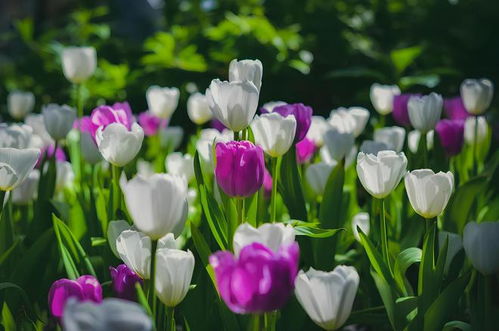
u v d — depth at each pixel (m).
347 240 1.62
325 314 1.08
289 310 1.33
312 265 1.44
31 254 1.39
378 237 1.49
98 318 0.85
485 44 3.29
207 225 1.40
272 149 1.34
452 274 1.39
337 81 3.13
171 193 1.07
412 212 1.63
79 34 3.88
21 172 1.32
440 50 3.23
